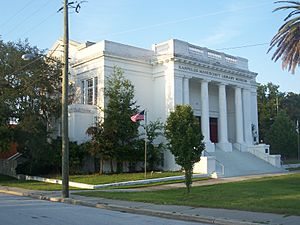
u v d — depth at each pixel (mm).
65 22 21922
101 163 33031
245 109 44562
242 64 44750
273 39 26766
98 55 36250
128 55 37375
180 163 19375
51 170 35875
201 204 15883
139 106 34781
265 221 11891
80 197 20453
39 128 33469
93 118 36375
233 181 27438
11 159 38562
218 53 41812
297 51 25453
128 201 18094
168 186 25656
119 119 32594
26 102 33656
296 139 52969
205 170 31484
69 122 35969
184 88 37719
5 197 22109
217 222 12438
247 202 16125
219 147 40781
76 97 38938
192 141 19141
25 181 32406
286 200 16281
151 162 35281
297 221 11766
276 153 52406
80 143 35375
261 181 25938
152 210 14930
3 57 34094
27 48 35062
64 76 21609
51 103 35031
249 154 41156
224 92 41625
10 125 33656
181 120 19344
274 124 53750
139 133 36969
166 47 37875
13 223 11930
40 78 34250
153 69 38906
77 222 12227
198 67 39062
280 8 26000
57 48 42938
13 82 34125
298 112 78500
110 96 33438
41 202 19312
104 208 16875
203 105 39312
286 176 29328
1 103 32531
